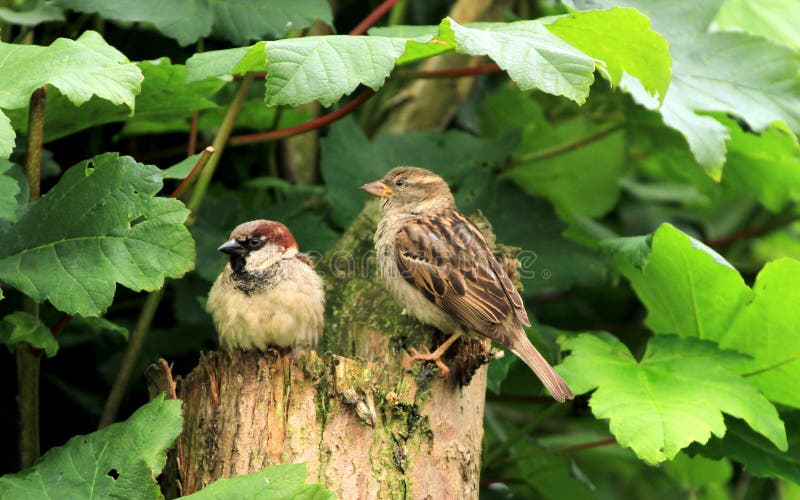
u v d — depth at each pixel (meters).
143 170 6.93
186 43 8.21
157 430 6.78
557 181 12.61
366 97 9.25
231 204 10.07
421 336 8.59
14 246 7.01
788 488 11.42
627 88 8.33
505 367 9.16
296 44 6.82
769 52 9.30
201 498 6.34
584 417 12.48
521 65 6.78
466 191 10.67
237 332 8.14
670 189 13.89
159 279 6.66
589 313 12.99
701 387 8.34
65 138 10.20
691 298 9.05
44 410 10.13
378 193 9.38
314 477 6.77
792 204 13.08
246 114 10.30
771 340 8.79
